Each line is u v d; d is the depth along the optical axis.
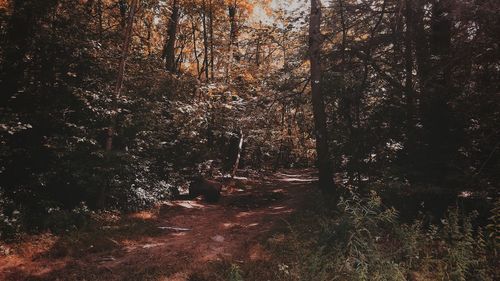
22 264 8.93
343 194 14.55
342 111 15.86
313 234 10.12
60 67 13.28
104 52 13.96
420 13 13.09
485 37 10.38
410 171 11.55
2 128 10.04
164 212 14.49
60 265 9.08
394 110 13.76
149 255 10.00
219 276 8.36
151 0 17.80
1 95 12.48
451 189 10.36
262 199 17.58
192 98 18.44
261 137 25.55
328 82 15.75
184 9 24.58
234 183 21.34
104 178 12.88
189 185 18.09
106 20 19.91
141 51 17.55
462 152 11.26
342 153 14.89
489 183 10.09
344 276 6.04
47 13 13.20
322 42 16.73
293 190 19.88
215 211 15.28
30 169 12.71
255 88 22.45
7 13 13.16
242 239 11.47
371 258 6.08
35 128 12.70
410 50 13.59
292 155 37.53
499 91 10.31
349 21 16.34
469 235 7.23
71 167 12.29
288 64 19.14
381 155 13.87
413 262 7.02
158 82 16.75
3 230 9.84
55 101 12.77
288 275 7.32
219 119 20.19
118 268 9.07
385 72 14.84
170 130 17.12
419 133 12.41
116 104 13.35
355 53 15.80
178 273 8.68
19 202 11.57
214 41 25.19
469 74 10.98
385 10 14.95
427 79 12.05
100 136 14.21
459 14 10.52
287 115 23.22
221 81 22.06
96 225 11.74
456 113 11.19
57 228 10.82
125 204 14.10
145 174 15.73
